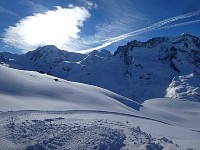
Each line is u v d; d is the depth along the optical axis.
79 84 106.50
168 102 126.94
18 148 27.92
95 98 85.31
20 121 38.41
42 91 78.81
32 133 32.62
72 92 85.31
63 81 101.50
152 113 95.62
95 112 63.78
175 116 99.56
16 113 46.78
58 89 84.88
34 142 29.48
